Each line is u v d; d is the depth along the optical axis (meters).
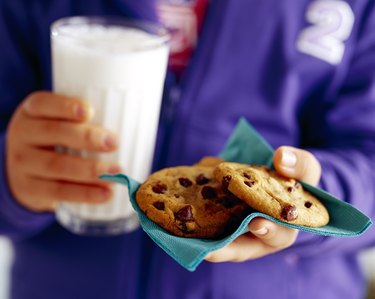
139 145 0.46
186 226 0.33
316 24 0.54
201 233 0.33
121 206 0.48
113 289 0.55
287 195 0.35
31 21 0.54
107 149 0.44
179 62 0.55
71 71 0.43
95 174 0.45
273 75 0.54
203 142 0.53
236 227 0.34
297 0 0.54
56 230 0.56
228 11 0.53
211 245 0.31
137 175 0.47
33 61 0.56
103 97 0.44
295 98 0.55
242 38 0.53
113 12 0.54
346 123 0.54
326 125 0.55
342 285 0.59
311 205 0.35
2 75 0.55
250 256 0.36
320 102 0.56
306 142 0.58
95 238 0.55
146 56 0.43
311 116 0.57
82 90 0.44
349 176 0.47
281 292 0.55
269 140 0.55
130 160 0.47
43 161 0.45
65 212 0.49
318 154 0.49
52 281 0.57
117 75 0.43
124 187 0.47
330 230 0.34
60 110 0.43
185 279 0.54
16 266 0.59
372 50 0.55
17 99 0.56
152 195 0.34
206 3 0.54
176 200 0.35
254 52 0.53
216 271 0.54
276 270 0.55
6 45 0.54
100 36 0.45
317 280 0.57
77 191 0.46
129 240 0.54
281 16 0.53
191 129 0.53
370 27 0.55
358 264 0.61
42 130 0.44
